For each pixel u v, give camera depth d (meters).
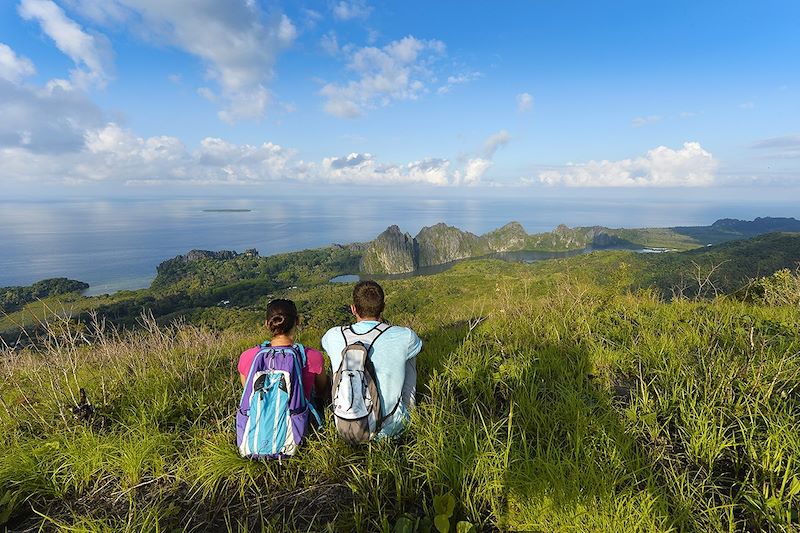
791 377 3.18
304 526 2.32
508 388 3.58
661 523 1.93
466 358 4.35
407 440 2.90
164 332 6.89
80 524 2.38
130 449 2.93
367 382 2.78
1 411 4.08
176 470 2.85
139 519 2.41
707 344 4.38
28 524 2.58
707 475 2.35
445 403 3.33
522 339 5.09
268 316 3.04
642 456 2.53
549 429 2.86
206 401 3.96
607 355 4.16
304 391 3.03
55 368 4.70
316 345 6.79
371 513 2.34
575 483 2.18
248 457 2.77
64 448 3.10
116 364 5.29
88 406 3.72
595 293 7.36
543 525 2.11
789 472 2.26
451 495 2.28
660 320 5.55
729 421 2.81
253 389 2.79
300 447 2.88
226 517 2.44
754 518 2.06
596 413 3.08
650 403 3.06
